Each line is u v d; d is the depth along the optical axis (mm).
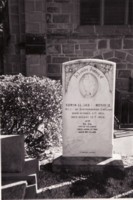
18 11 9055
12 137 4129
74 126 4695
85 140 4730
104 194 3738
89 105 4621
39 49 8844
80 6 9094
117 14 9164
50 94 5219
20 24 9070
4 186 3621
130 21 9250
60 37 9094
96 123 4672
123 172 4387
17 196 3340
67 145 4754
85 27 9047
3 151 4004
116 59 9281
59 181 4125
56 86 5449
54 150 5418
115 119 7145
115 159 4633
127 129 6738
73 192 3787
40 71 8977
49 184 4027
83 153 4770
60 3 8844
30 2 8547
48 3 8844
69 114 4668
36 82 5230
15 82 5301
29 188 3715
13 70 9523
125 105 7770
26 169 4137
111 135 4684
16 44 9336
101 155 4758
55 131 5582
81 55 9258
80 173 4395
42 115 5234
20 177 3893
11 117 5191
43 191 3805
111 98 4582
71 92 4598
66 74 4551
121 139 5992
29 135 5398
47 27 9016
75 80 4559
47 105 5203
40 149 5344
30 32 8750
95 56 9258
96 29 9023
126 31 9000
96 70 4512
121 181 4109
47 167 4621
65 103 4637
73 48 9203
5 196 3342
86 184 4023
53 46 9188
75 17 8953
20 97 5082
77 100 4617
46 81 5457
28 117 5215
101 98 4594
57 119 5512
